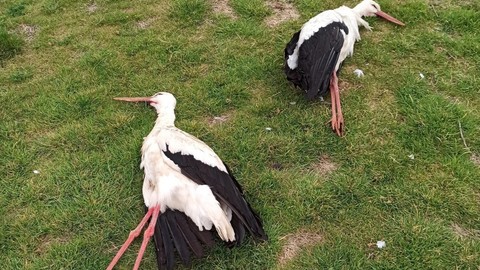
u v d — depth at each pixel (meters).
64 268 1.53
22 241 1.60
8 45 2.34
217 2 2.65
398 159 1.83
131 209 1.70
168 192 1.52
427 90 2.13
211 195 1.49
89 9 2.61
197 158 1.59
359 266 1.51
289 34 2.43
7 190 1.75
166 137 1.65
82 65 2.26
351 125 1.97
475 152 1.88
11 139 1.94
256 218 1.58
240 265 1.53
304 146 1.90
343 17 2.18
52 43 2.39
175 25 2.50
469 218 1.65
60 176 1.79
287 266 1.53
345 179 1.76
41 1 2.67
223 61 2.29
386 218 1.65
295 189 1.74
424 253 1.54
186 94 2.13
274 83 2.17
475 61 2.27
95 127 1.97
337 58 2.04
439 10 2.57
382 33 2.45
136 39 2.41
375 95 2.11
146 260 1.55
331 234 1.61
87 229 1.63
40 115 2.03
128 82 2.19
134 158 1.85
